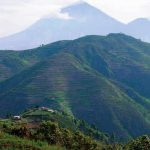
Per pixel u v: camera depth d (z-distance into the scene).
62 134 73.62
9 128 65.38
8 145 49.34
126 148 101.12
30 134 65.00
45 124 71.25
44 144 56.28
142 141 91.25
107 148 104.62
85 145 80.56
